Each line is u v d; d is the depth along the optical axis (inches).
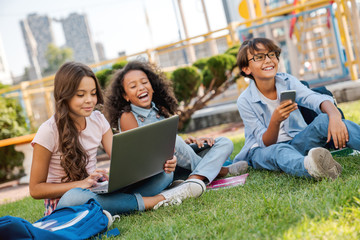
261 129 102.7
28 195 162.7
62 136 84.4
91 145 91.7
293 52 351.3
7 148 227.9
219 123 283.0
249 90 107.5
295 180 83.9
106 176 82.7
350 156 94.3
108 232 70.0
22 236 58.6
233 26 294.0
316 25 365.4
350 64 271.4
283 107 89.1
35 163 84.1
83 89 83.0
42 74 2541.8
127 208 80.4
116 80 104.0
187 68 240.1
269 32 354.0
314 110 97.7
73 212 70.9
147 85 101.7
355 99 250.5
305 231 51.7
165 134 80.5
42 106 378.6
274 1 400.2
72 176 86.0
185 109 253.4
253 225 58.2
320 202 61.6
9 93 351.6
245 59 103.5
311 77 385.7
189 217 70.4
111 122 105.0
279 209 62.7
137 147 75.0
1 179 229.6
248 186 86.4
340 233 49.6
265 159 96.7
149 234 64.6
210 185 97.5
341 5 278.7
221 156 98.4
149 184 88.4
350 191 62.8
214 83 250.8
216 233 59.7
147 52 304.7
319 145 91.9
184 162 99.0
